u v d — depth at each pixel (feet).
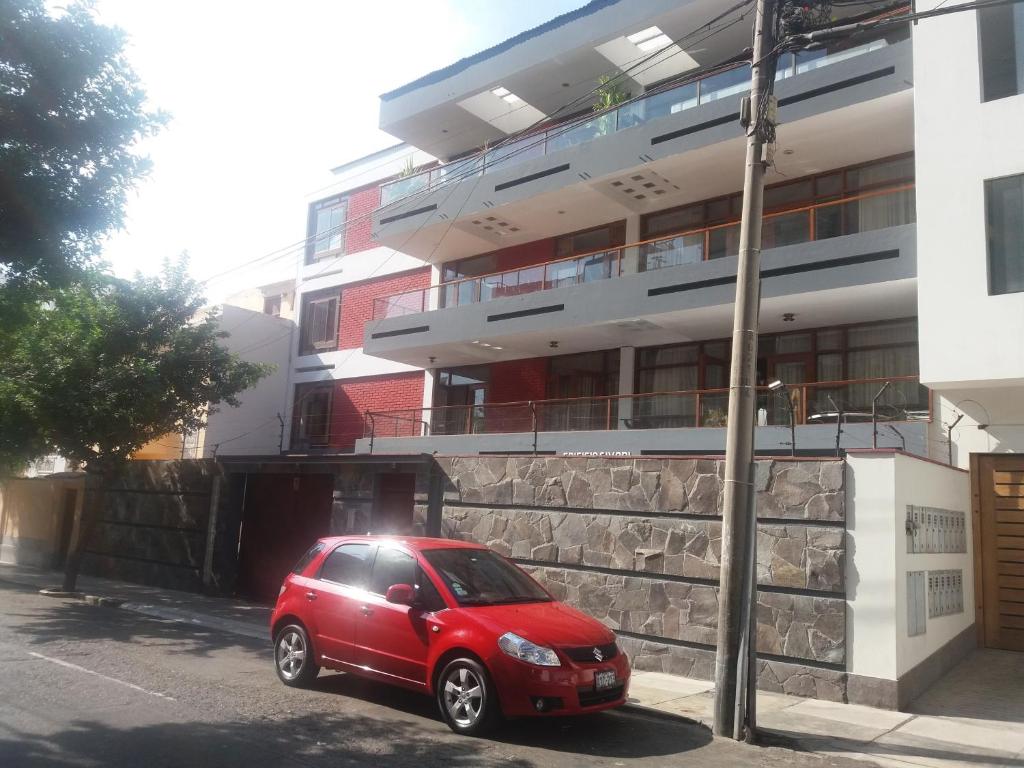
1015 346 35.83
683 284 51.47
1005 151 37.32
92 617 44.62
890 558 28.32
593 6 59.62
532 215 64.18
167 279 56.18
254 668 31.07
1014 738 24.41
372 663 25.29
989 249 37.27
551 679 21.71
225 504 58.29
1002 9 38.83
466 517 41.81
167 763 18.48
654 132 53.78
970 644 37.99
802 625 29.73
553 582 37.47
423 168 77.61
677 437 51.29
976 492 39.65
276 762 18.93
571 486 37.76
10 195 23.07
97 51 23.85
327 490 52.85
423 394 76.64
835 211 47.11
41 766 17.79
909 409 44.57
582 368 65.67
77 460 56.44
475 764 19.57
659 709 26.68
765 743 23.52
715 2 53.26
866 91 45.09
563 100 67.72
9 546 81.10
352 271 85.35
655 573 34.27
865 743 23.54
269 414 87.20
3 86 23.08
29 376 50.49
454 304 66.69
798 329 53.47
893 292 45.03
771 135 27.09
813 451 45.24
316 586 27.94
